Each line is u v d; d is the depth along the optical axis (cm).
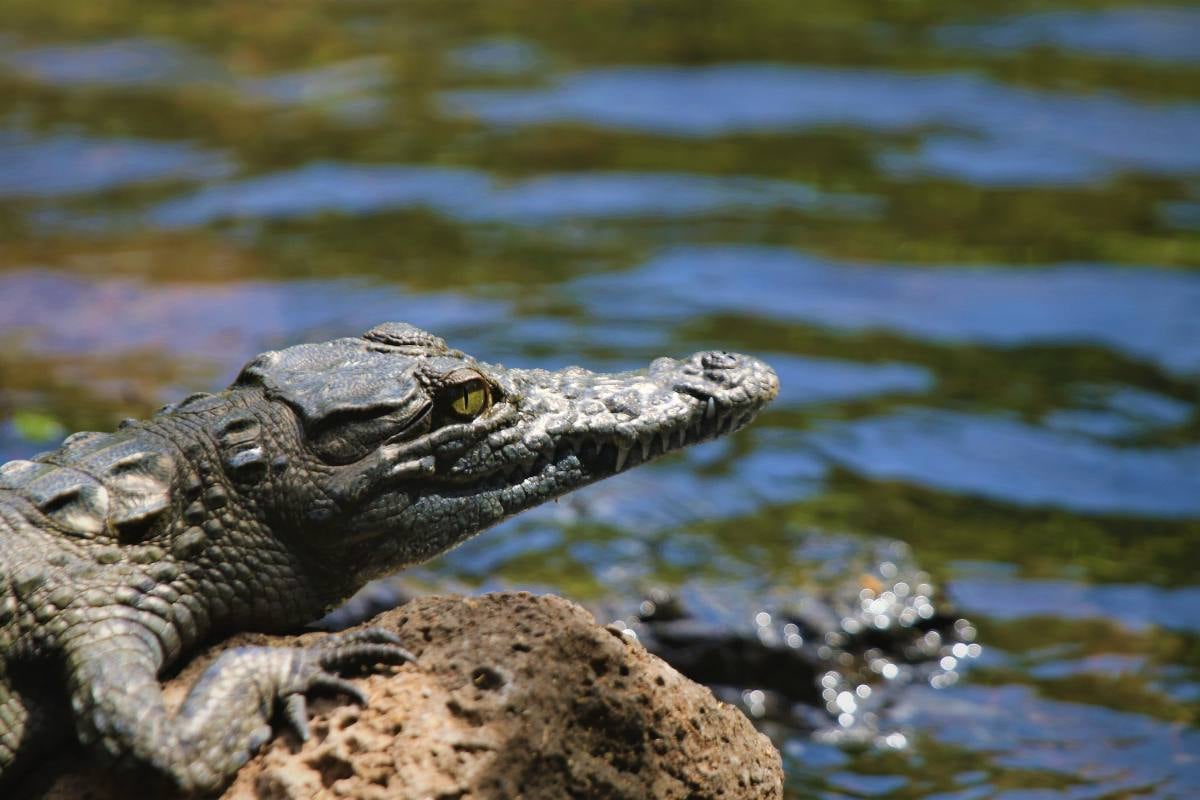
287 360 848
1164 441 1820
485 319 2039
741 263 2292
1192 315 2159
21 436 1609
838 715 1289
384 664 769
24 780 760
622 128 2856
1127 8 3638
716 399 923
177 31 3400
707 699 819
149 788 723
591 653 775
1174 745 1241
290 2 3634
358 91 3034
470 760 730
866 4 3659
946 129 2869
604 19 3531
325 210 2450
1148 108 2991
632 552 1490
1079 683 1338
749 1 3666
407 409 830
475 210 2470
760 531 1558
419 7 3634
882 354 2027
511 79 3116
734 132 2839
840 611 1380
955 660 1369
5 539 764
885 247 2369
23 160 2605
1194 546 1593
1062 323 2133
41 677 757
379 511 824
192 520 793
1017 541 1588
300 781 722
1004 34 3441
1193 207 2548
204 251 2267
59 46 3247
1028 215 2503
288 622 833
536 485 882
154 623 770
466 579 1414
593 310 2097
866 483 1700
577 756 762
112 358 1880
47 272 2152
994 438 1816
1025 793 1167
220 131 2792
